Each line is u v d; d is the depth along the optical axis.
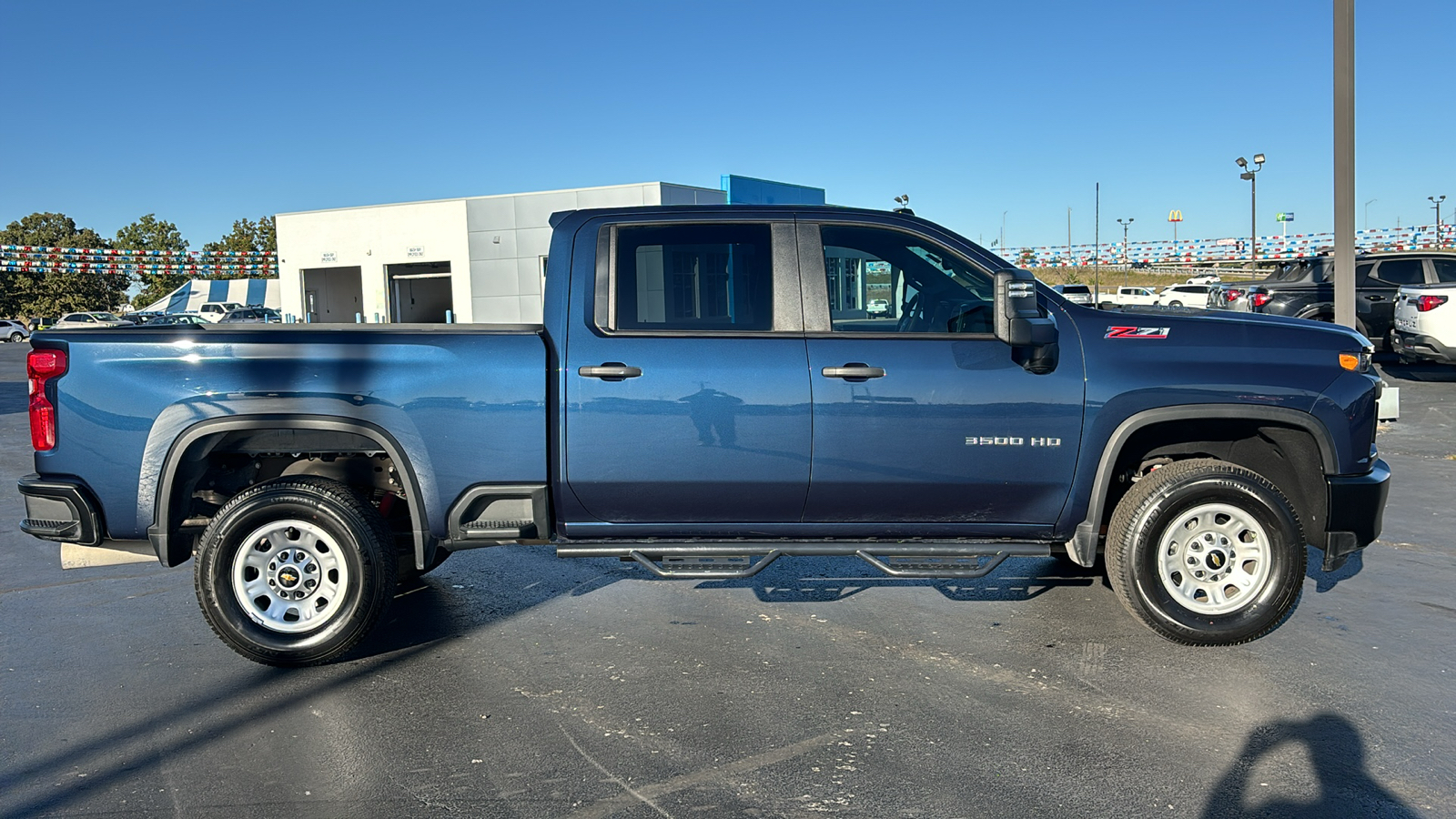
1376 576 5.58
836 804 3.10
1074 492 4.37
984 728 3.64
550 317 4.35
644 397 4.25
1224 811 3.03
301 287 35.97
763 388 4.25
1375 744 3.48
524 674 4.25
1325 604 5.09
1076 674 4.16
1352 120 9.78
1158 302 35.31
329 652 4.29
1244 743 3.49
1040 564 5.97
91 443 4.24
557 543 4.50
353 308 38.50
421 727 3.71
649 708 3.86
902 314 4.49
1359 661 4.29
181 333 4.27
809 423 4.25
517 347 4.28
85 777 3.33
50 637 4.80
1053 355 4.29
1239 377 4.32
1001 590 5.43
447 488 4.30
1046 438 4.30
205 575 4.21
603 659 4.42
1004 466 4.31
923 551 4.39
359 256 34.75
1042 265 49.06
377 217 34.19
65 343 4.27
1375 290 15.92
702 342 4.30
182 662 4.44
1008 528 4.46
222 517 4.23
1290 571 4.32
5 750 3.54
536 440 4.28
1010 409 4.27
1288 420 4.32
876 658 4.38
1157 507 4.32
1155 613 4.38
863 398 4.25
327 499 4.26
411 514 4.31
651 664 4.34
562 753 3.48
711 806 3.09
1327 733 3.58
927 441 4.27
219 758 3.47
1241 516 4.35
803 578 5.70
